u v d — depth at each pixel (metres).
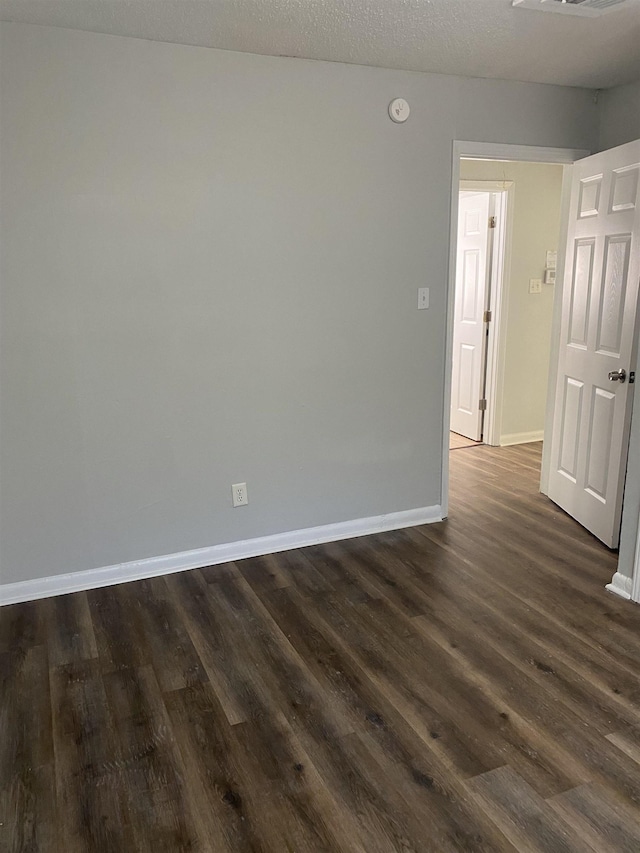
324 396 3.34
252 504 3.29
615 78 3.35
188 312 2.97
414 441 3.62
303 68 2.96
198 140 2.84
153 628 2.67
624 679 2.29
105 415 2.91
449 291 3.51
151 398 2.98
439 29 2.61
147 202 2.80
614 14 2.47
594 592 2.91
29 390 2.77
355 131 3.12
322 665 2.40
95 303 2.80
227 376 3.10
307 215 3.11
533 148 3.51
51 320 2.74
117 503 3.01
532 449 5.21
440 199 3.38
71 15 2.42
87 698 2.24
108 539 3.03
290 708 2.17
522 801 1.77
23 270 2.67
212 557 3.26
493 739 2.00
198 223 2.91
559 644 2.50
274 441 3.27
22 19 2.46
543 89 3.46
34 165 2.61
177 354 2.98
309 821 1.72
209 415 3.11
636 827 1.68
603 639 2.53
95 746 2.01
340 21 2.50
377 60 2.99
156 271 2.88
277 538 3.39
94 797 1.82
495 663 2.39
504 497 4.15
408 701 2.19
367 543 3.48
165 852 1.64
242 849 1.64
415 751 1.96
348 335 3.32
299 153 3.04
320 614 2.76
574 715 2.11
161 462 3.06
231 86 2.85
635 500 2.74
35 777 1.89
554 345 3.99
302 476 3.38
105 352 2.86
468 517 3.82
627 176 3.10
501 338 5.08
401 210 3.31
